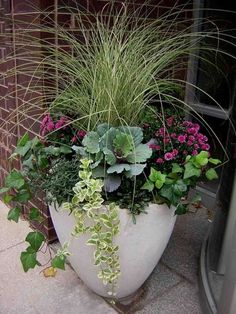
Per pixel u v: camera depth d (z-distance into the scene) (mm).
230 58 1921
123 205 1204
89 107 1379
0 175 2174
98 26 1452
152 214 1223
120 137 1224
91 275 1367
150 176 1210
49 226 1753
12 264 1675
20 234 1895
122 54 1404
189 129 1370
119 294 1426
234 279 1182
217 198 1624
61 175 1287
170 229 1346
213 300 1396
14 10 1588
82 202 1193
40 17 1465
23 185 1403
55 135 1438
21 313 1406
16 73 1620
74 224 1245
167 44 1521
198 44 1742
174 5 1890
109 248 1193
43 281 1578
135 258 1288
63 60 1438
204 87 2066
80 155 1300
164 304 1477
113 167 1196
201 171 1266
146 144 1314
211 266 1552
